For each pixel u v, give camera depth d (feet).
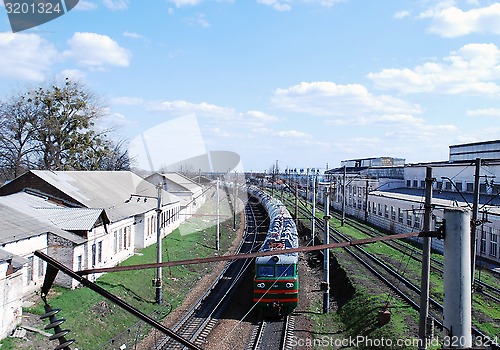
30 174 84.38
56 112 131.23
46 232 65.31
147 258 95.25
